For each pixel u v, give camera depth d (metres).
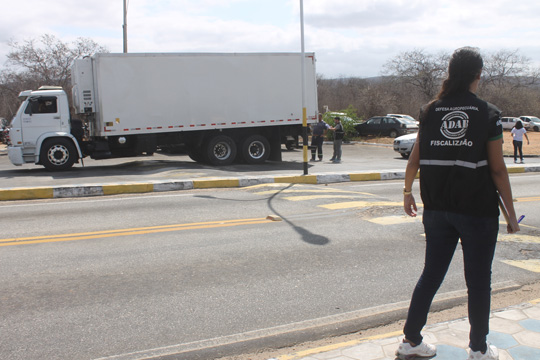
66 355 3.61
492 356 3.10
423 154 3.06
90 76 16.30
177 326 4.09
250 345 3.79
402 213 8.50
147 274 5.36
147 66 16.64
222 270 5.49
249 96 18.06
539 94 60.28
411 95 55.72
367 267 5.61
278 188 11.63
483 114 2.84
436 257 3.11
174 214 8.77
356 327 4.11
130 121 16.56
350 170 16.02
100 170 16.45
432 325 3.83
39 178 14.12
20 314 4.32
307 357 3.36
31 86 39.62
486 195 2.88
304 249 6.33
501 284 5.13
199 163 19.02
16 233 7.38
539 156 24.42
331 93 59.53
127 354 3.62
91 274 5.37
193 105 17.31
